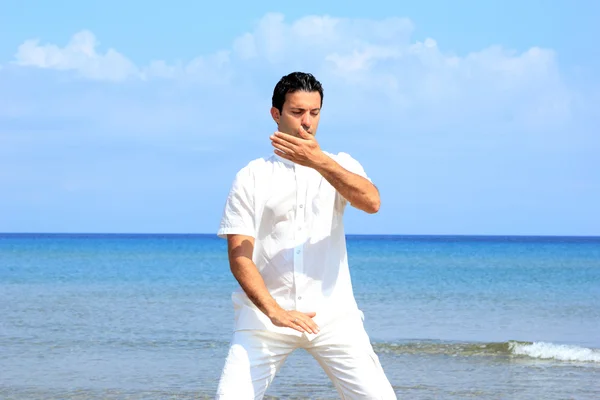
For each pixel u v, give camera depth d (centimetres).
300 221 351
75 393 836
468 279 3262
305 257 352
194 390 854
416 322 1623
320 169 314
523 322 1631
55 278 3228
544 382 906
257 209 348
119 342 1256
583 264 4978
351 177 318
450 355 1127
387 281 3125
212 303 2036
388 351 1169
